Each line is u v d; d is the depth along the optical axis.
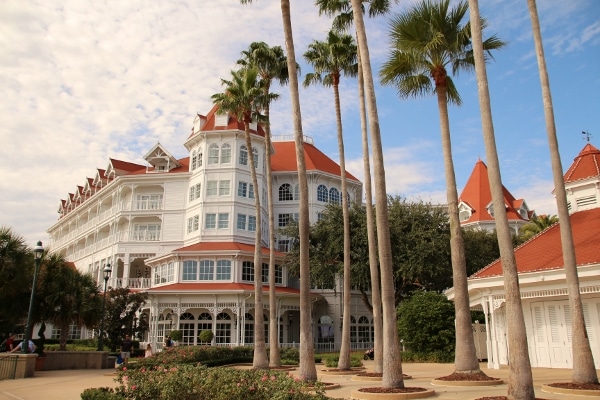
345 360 22.55
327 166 56.81
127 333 36.94
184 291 39.94
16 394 15.82
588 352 14.18
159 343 41.59
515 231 58.41
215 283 42.31
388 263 14.58
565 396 12.93
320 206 53.62
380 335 19.88
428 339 29.06
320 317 49.50
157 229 51.94
